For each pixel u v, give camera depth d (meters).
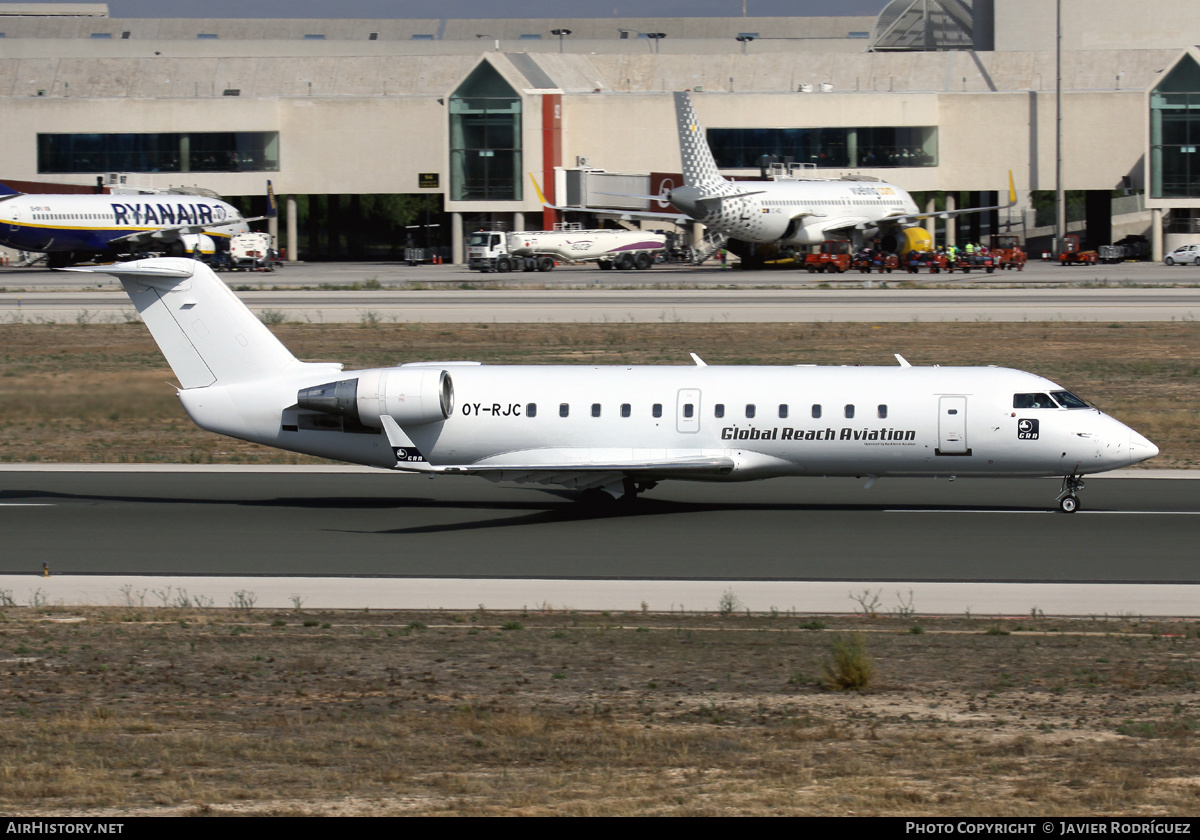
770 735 62.12
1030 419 122.00
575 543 114.19
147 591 98.31
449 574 103.31
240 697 70.00
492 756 58.34
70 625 87.12
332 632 85.06
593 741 60.78
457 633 84.56
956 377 124.94
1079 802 51.47
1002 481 144.62
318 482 147.00
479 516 127.06
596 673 74.62
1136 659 77.69
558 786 53.50
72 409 191.75
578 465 122.69
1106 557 107.25
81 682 73.19
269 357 130.12
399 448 122.31
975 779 54.66
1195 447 165.50
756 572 103.31
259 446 171.25
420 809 50.38
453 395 127.62
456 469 123.75
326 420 128.75
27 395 198.75
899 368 127.56
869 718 65.38
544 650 79.94
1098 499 133.25
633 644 81.50
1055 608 92.31
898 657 78.31
